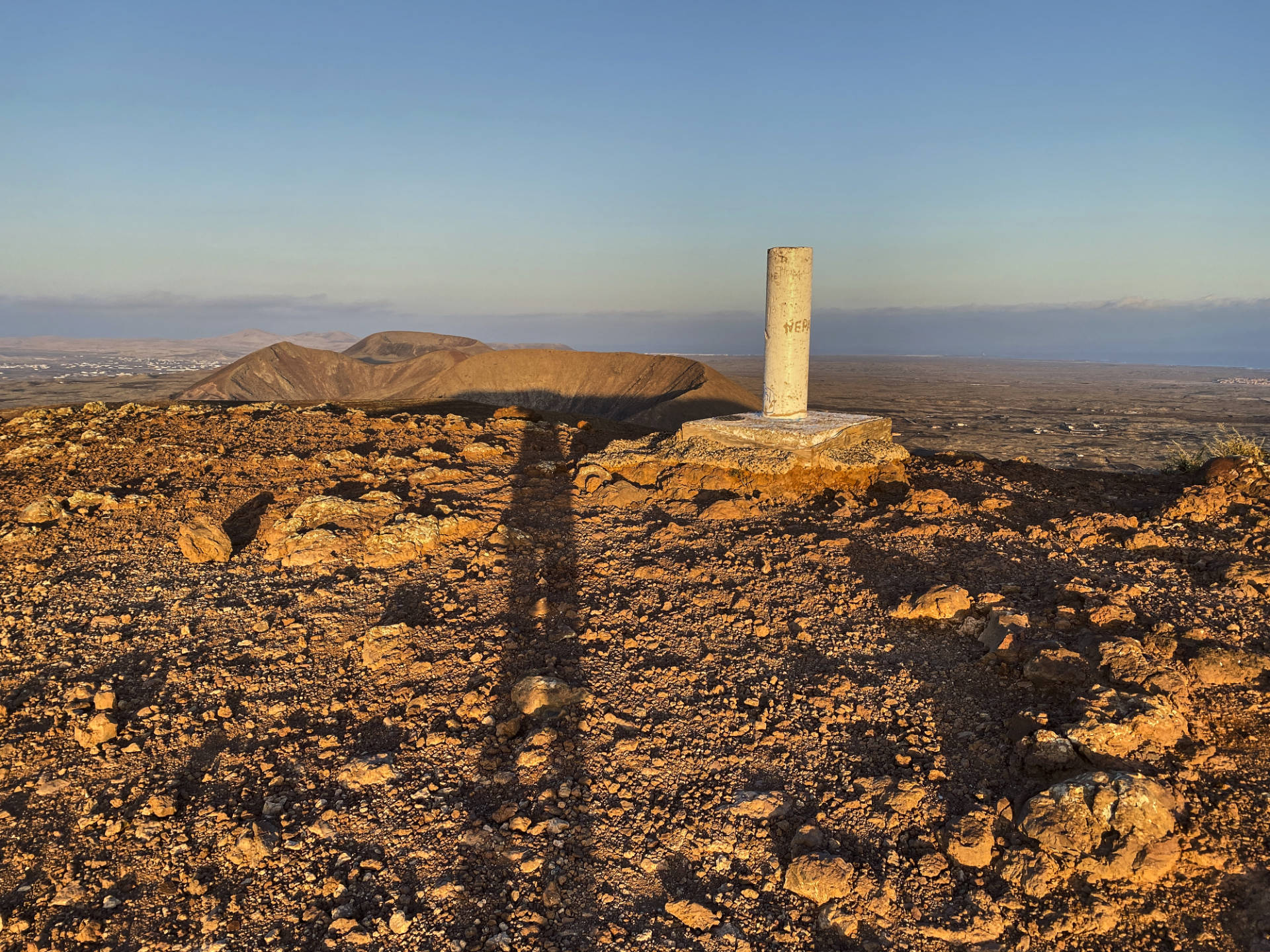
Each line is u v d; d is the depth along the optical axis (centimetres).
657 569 807
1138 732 472
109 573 789
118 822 468
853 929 403
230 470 1109
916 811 467
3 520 905
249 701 591
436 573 815
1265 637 569
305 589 769
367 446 1249
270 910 418
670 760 529
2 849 452
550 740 546
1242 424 11750
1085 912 389
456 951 393
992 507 932
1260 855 400
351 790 504
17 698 581
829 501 995
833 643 648
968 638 630
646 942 402
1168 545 758
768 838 463
